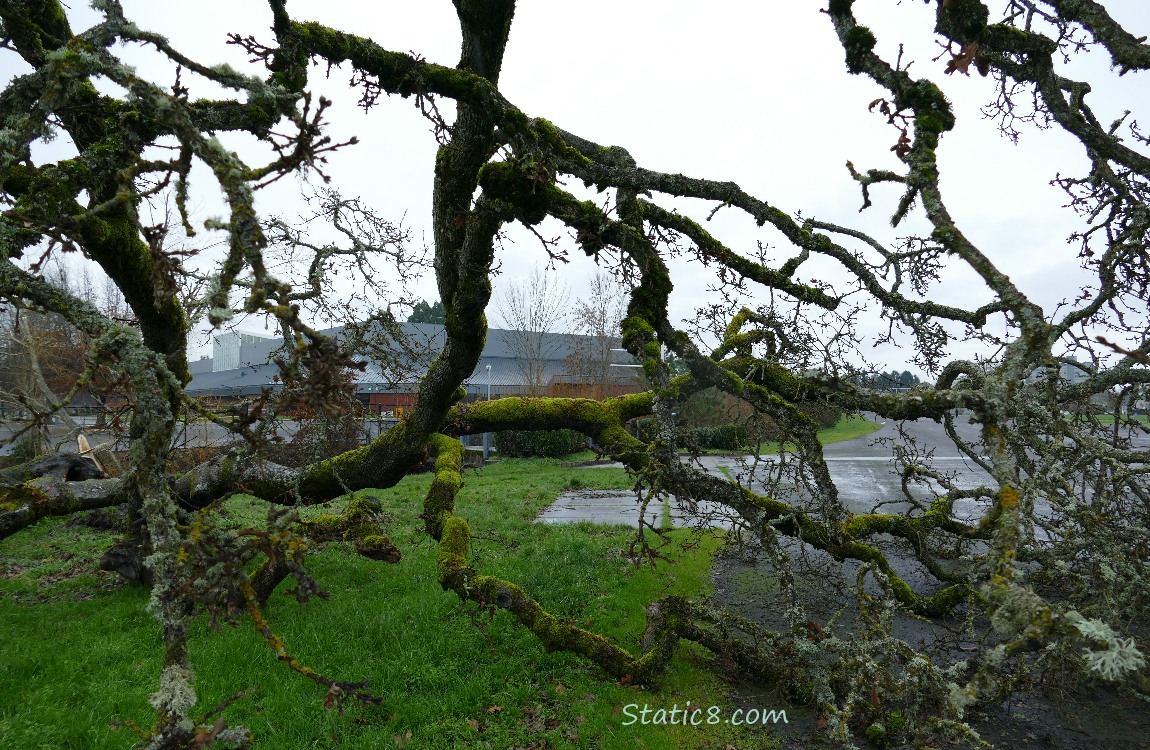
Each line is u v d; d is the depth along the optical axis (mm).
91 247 4086
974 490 4727
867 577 7992
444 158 4340
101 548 9070
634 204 4277
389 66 3379
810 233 4074
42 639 5898
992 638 5961
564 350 35500
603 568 8016
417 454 6652
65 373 12688
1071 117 3170
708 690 5148
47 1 4289
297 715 4559
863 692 4223
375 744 4270
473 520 11031
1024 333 2299
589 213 3982
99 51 1798
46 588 7477
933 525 6398
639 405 6844
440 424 6664
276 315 1330
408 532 10305
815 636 4082
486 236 4465
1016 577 1915
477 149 4145
